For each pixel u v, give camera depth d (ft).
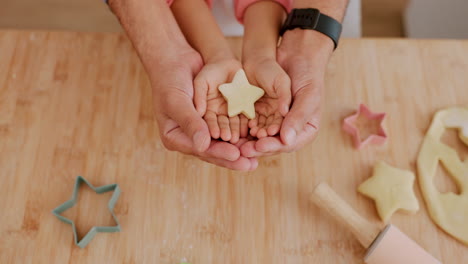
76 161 2.12
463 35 3.19
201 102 1.92
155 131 2.19
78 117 2.21
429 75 2.31
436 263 1.81
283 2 2.29
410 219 2.01
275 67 1.97
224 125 1.88
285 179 2.09
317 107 1.93
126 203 2.04
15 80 2.29
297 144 1.91
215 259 1.95
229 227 2.00
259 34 2.17
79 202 2.06
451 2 3.22
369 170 2.11
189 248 1.97
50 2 3.90
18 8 3.87
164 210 2.03
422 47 2.37
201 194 2.06
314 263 1.94
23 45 2.37
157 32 2.12
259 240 1.98
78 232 2.01
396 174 2.05
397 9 3.77
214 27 2.23
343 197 2.06
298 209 2.03
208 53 2.15
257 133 1.84
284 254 1.96
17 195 2.05
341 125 2.20
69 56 2.35
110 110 2.23
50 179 2.09
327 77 2.31
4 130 2.18
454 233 1.96
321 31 2.12
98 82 2.29
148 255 1.96
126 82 2.29
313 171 2.10
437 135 2.16
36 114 2.21
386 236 1.83
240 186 2.07
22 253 1.95
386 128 2.19
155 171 2.10
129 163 2.12
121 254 1.96
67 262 1.94
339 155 2.14
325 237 1.98
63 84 2.28
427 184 2.05
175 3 2.30
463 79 2.30
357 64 2.34
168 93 1.93
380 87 2.28
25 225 2.00
